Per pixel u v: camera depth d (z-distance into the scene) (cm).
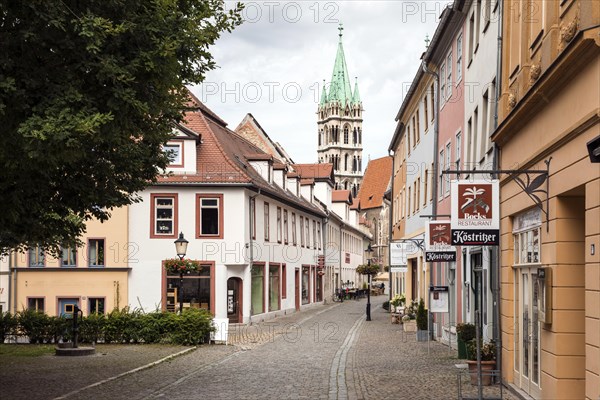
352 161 14625
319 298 6241
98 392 1520
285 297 4869
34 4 1126
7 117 1166
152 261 3862
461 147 2425
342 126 14600
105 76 1199
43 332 2702
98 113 1156
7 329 2709
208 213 3903
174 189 3888
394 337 3042
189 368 1978
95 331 2706
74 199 1711
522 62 1440
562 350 1180
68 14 1167
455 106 2548
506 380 1546
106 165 1695
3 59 1151
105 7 1238
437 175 2895
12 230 1681
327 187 6694
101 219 1886
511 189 1530
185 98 1772
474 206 1366
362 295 8588
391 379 1688
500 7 1667
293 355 2334
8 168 1295
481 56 2067
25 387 1594
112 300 3847
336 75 14725
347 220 8144
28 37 1157
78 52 1198
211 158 3988
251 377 1773
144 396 1461
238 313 3925
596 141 769
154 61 1268
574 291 1180
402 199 4353
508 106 1589
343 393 1487
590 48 944
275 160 5597
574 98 1069
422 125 3409
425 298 3328
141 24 1262
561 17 1141
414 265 4056
